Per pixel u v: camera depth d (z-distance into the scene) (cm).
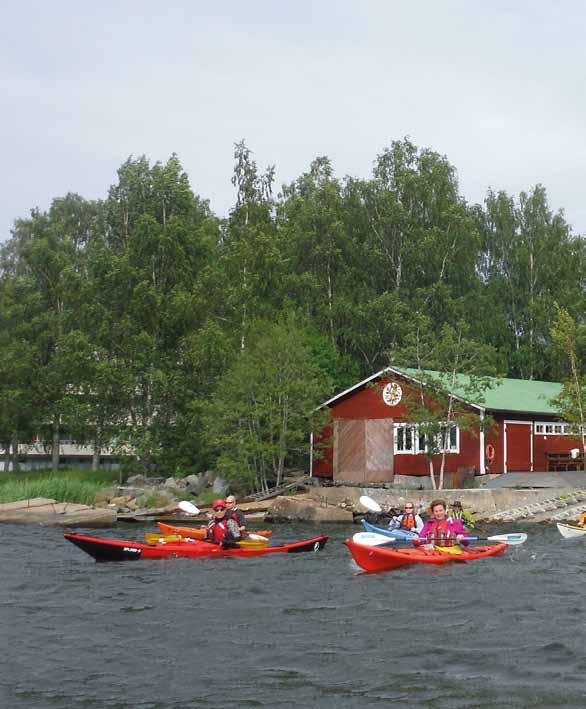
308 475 4081
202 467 4262
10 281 5156
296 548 2117
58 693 943
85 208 6262
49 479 3831
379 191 5500
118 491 3850
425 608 1376
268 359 3791
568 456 3978
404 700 909
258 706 897
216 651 1107
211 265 4869
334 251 5122
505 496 3122
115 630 1232
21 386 4894
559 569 1806
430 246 5197
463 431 3656
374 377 3866
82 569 1836
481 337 5388
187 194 4719
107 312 4416
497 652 1089
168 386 4172
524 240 5934
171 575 1742
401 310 5056
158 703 909
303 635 1191
